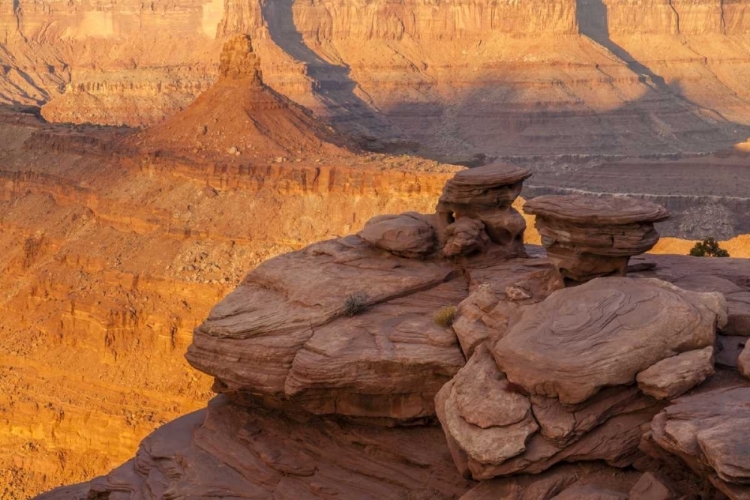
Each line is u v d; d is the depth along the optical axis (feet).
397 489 84.07
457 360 83.41
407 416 86.22
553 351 73.61
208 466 92.94
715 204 608.19
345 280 96.07
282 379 89.92
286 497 87.04
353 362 85.46
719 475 60.80
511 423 73.20
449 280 96.68
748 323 76.64
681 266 94.48
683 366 70.79
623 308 75.25
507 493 72.84
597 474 72.08
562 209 83.51
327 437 90.22
